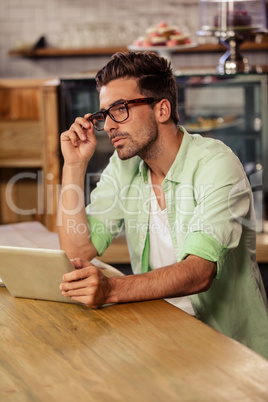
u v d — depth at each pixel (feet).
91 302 4.52
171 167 5.75
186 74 12.32
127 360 3.63
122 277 4.77
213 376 3.36
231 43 12.37
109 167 6.47
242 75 12.17
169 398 3.13
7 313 4.56
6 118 14.78
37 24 19.89
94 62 19.83
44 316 4.47
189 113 12.79
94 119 6.09
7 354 3.79
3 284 5.24
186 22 18.97
